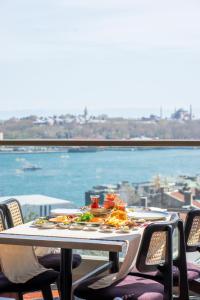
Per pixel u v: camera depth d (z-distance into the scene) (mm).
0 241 3691
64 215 4523
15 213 4758
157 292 3793
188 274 4285
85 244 3549
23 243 3656
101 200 5465
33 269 4301
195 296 5242
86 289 3844
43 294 4359
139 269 3672
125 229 3846
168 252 3717
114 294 3742
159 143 5449
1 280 4098
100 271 4176
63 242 3584
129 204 5535
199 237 4340
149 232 3639
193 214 4227
